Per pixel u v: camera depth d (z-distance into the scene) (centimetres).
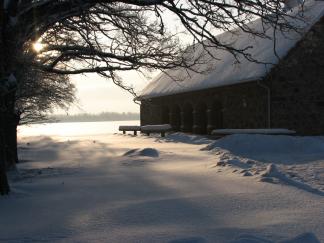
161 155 1432
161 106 3584
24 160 1568
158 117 3647
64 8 927
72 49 1166
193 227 511
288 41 2330
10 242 481
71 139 3119
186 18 1020
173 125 3406
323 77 2400
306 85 2364
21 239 492
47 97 1831
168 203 649
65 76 1727
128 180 912
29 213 631
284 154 1368
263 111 2327
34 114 2238
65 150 2000
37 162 1483
